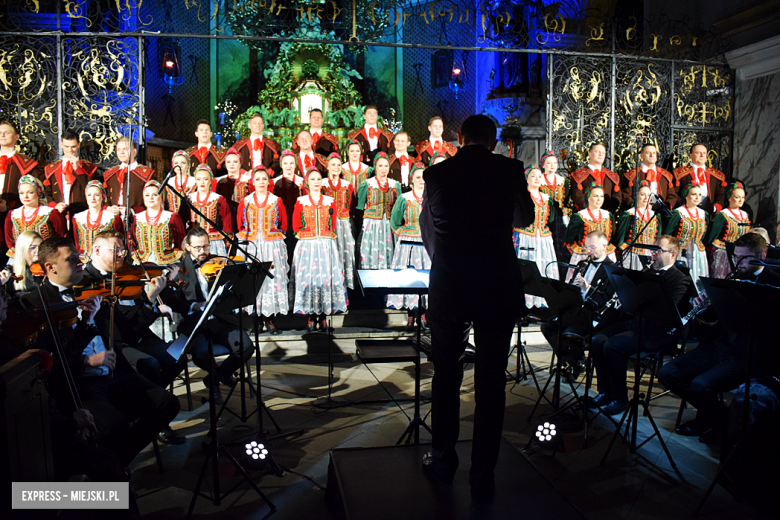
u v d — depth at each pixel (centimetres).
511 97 802
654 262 421
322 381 469
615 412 386
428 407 407
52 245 281
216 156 676
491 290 219
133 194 588
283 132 873
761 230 468
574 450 338
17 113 657
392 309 618
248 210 568
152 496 281
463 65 937
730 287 274
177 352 337
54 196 594
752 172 727
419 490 238
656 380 483
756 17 690
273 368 507
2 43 661
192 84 966
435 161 675
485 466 225
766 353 317
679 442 351
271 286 561
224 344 392
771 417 276
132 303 424
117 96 693
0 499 168
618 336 395
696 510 267
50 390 257
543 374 487
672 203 680
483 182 224
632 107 758
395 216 598
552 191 678
